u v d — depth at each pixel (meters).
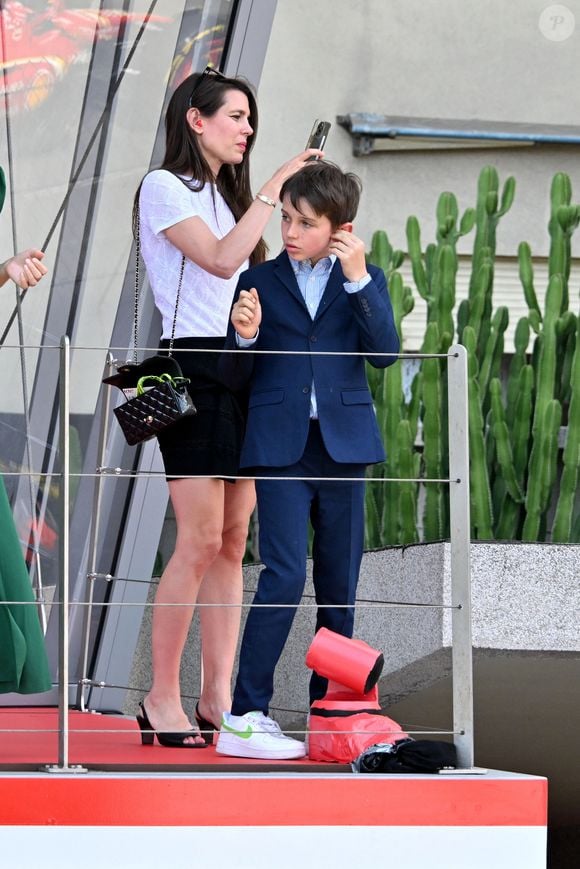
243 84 9.41
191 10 12.13
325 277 8.66
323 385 8.42
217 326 9.12
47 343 12.01
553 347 13.10
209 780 6.97
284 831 7.01
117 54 11.97
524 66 21.52
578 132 21.34
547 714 12.45
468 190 21.45
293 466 8.39
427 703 11.91
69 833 6.81
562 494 12.58
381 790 7.13
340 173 8.37
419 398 13.73
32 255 8.07
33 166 11.78
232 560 9.56
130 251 12.24
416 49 21.31
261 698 8.23
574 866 15.97
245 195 9.57
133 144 12.19
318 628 8.64
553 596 10.51
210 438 8.88
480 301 14.12
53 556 12.14
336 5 21.06
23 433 11.98
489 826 7.21
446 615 10.34
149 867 6.86
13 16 11.52
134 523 12.37
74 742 9.22
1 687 7.76
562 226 13.54
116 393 12.34
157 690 8.97
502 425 13.07
